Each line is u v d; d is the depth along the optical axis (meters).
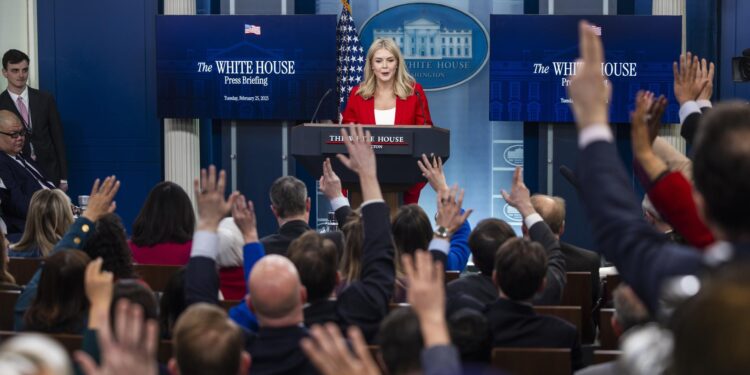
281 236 4.81
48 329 3.48
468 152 10.01
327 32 9.23
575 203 9.55
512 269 3.39
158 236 5.09
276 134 9.58
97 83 9.82
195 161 9.61
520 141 9.95
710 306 0.93
